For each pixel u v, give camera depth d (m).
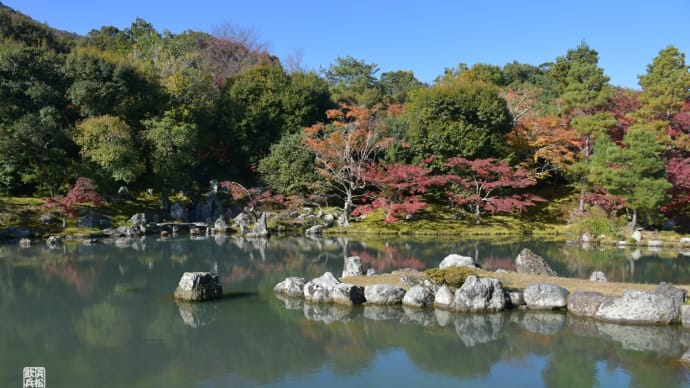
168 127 41.31
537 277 19.02
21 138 35.69
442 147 42.62
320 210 43.06
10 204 34.94
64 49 55.81
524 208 41.06
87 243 32.34
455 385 10.91
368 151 43.50
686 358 12.02
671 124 40.53
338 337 14.02
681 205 37.50
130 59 48.72
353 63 77.44
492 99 44.22
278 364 12.05
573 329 14.66
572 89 43.03
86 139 37.91
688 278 21.66
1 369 11.67
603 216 37.59
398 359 12.45
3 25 51.41
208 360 12.27
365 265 24.78
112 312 16.48
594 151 40.81
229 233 38.84
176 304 17.50
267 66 55.66
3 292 19.20
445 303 16.69
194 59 53.84
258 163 48.81
